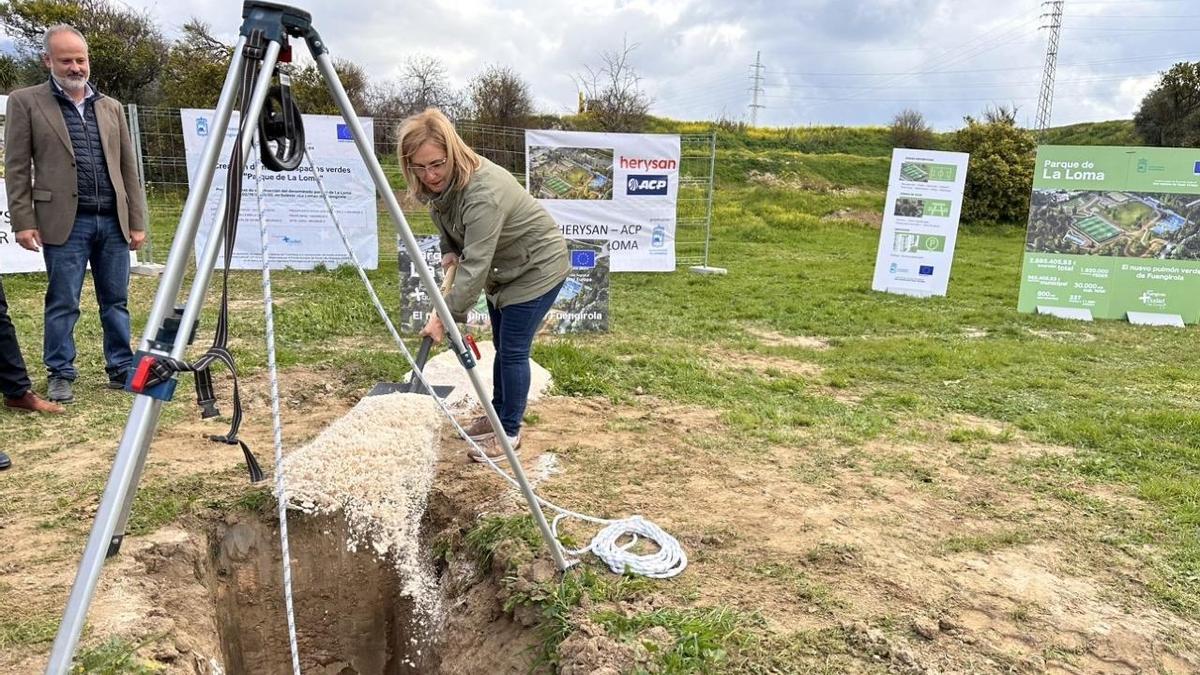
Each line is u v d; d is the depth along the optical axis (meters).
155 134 10.94
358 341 7.21
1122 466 4.77
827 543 3.61
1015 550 3.65
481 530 3.51
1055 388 6.58
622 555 3.27
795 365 7.22
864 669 2.74
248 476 4.00
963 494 4.29
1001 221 25.70
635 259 11.99
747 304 10.23
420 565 3.75
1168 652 2.92
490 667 2.95
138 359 1.67
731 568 3.36
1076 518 4.02
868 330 9.02
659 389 6.08
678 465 4.51
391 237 13.29
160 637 2.77
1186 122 34.41
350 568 3.76
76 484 3.98
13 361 4.81
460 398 5.29
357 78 26.36
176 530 3.49
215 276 10.15
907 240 11.41
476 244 3.62
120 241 5.29
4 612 2.87
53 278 5.02
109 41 23.55
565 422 5.19
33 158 4.92
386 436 4.23
